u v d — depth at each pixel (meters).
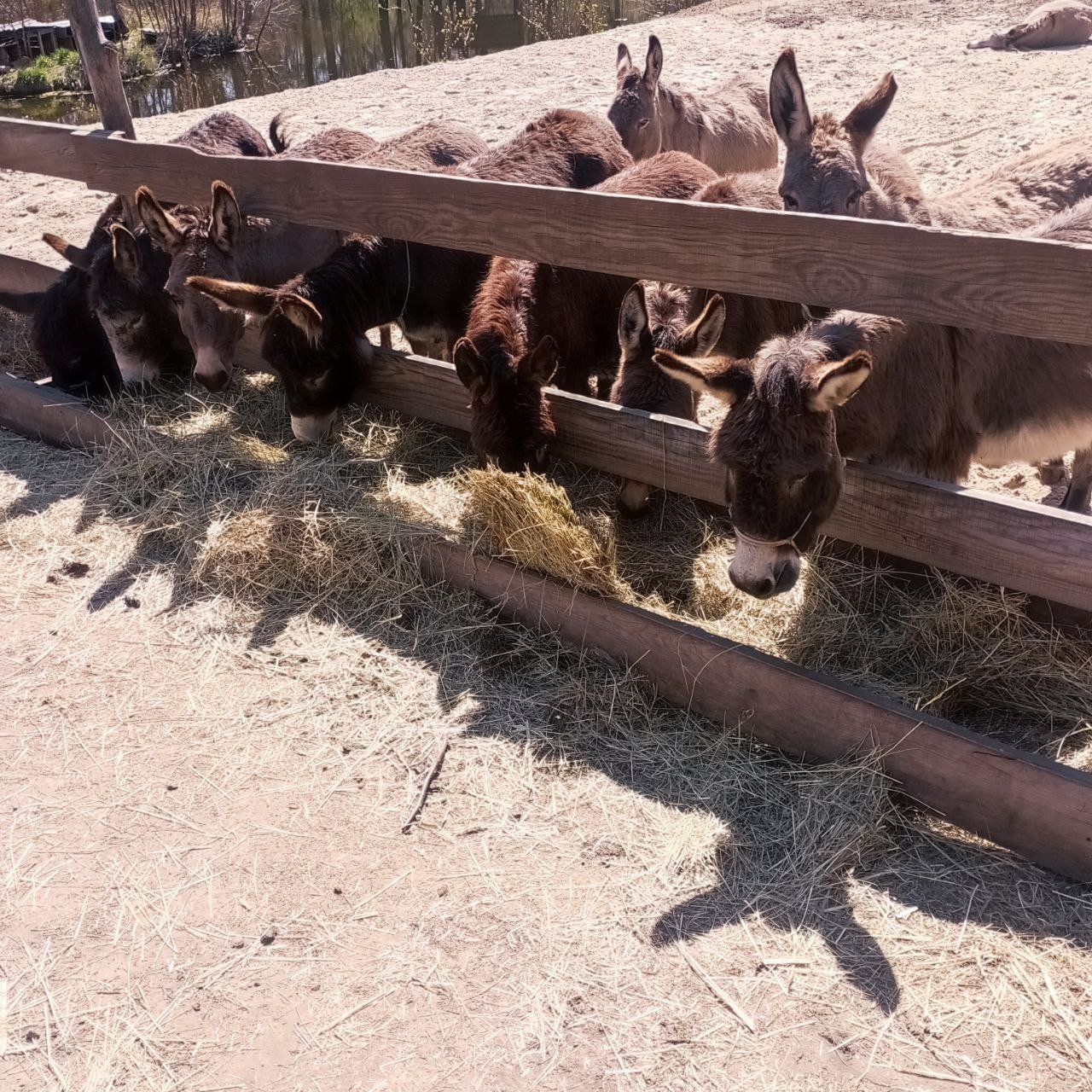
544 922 2.89
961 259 2.98
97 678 3.96
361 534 4.35
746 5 17.67
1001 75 11.34
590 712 3.66
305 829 3.25
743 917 2.87
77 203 9.64
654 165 5.75
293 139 11.16
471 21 24.52
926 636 3.68
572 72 13.73
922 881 2.95
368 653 4.02
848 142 4.92
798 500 3.22
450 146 6.64
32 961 2.86
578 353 5.10
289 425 5.56
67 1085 2.54
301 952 2.86
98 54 5.78
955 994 2.62
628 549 4.36
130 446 5.27
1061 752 3.30
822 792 3.21
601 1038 2.58
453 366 4.92
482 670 3.89
